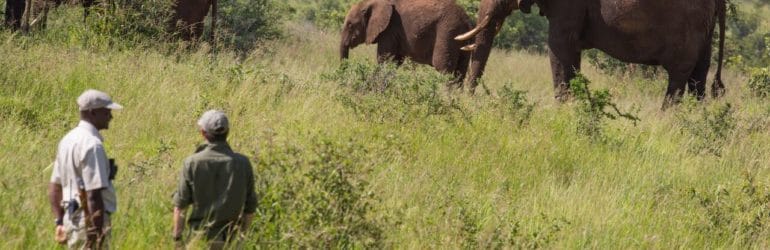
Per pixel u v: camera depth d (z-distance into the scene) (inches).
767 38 1876.2
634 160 713.0
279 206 409.7
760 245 543.5
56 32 961.5
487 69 1341.0
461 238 455.8
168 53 961.5
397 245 445.7
